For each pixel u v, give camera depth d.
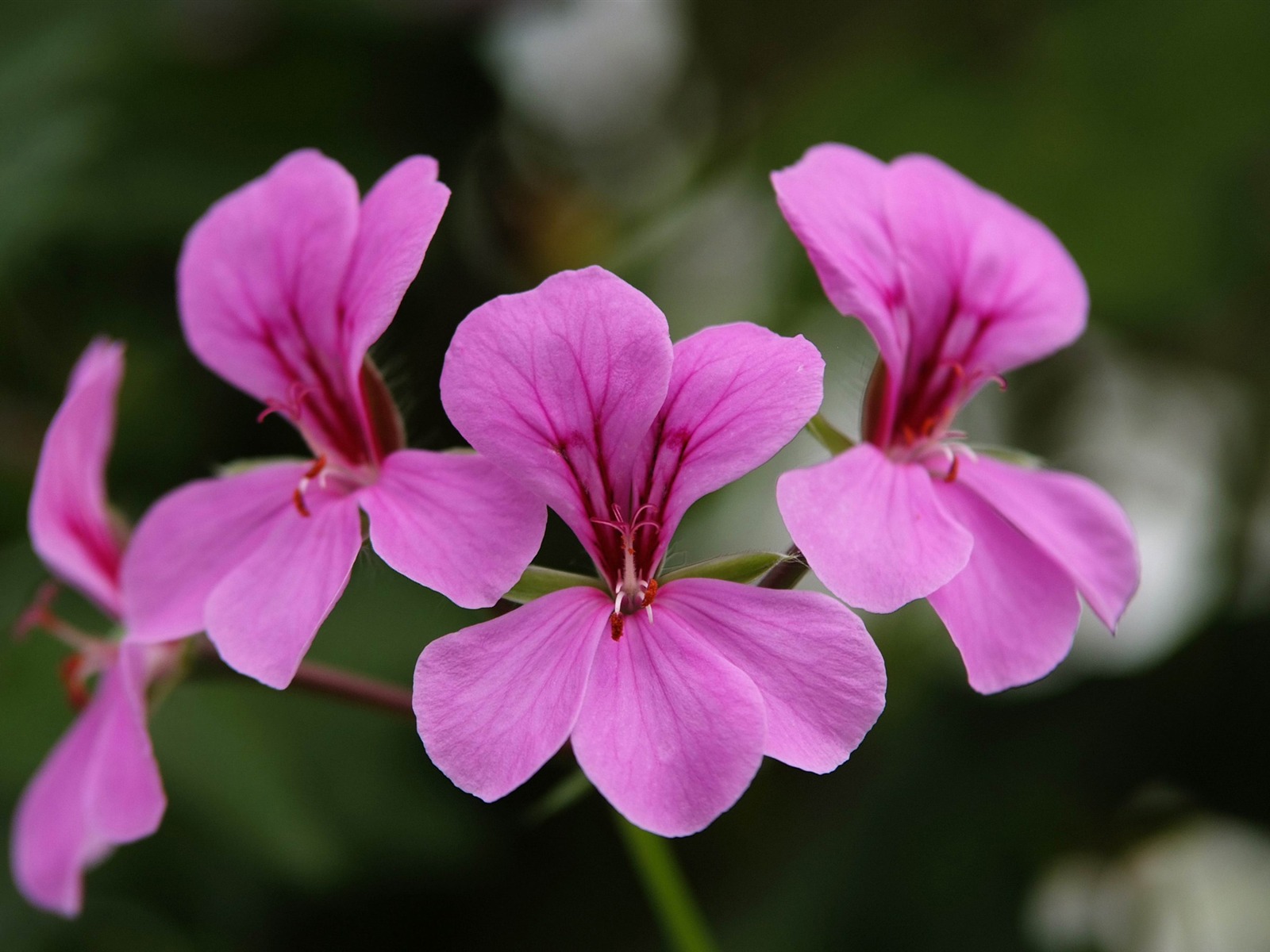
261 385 0.33
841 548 0.31
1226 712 0.40
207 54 0.39
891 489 0.31
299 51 0.39
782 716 0.30
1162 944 0.40
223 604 0.31
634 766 0.30
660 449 0.31
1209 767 0.40
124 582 0.32
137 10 0.39
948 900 0.39
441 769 0.30
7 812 0.36
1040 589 0.32
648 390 0.30
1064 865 0.40
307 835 0.36
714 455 0.31
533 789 0.38
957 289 0.33
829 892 0.39
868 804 0.39
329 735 0.37
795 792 0.40
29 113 0.38
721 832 0.39
